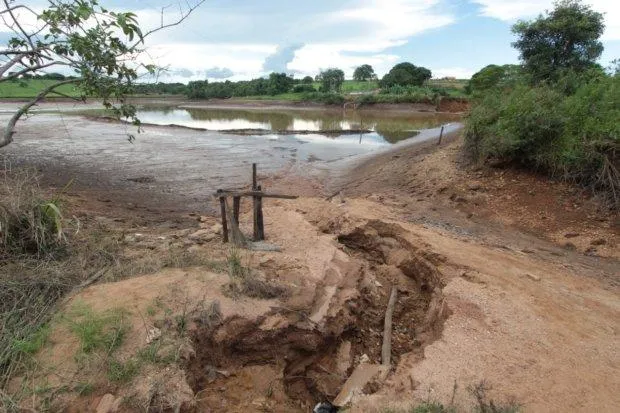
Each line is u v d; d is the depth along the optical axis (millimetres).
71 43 5203
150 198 12703
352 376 5379
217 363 4945
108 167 16453
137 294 5129
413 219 10875
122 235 7715
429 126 33969
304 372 5535
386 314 6645
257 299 5516
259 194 7371
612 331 5766
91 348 4203
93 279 5617
